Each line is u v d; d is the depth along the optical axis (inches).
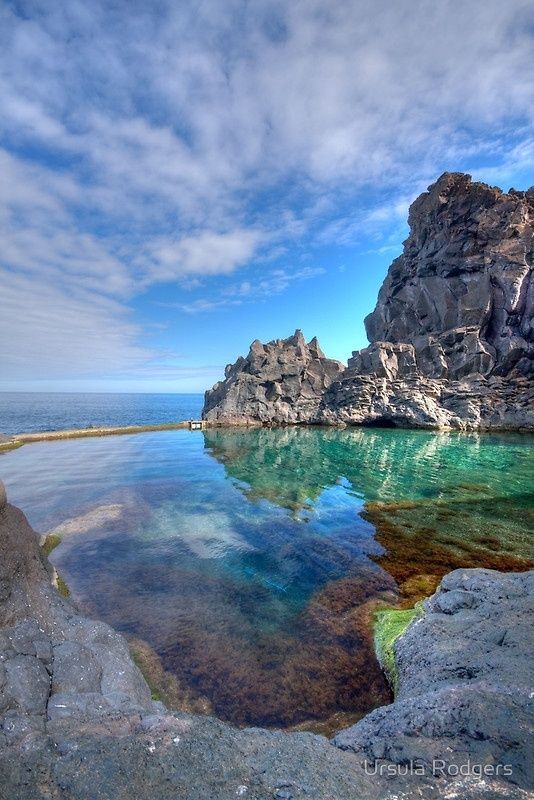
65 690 246.5
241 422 2349.9
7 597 293.6
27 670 243.0
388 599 446.6
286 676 325.4
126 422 3447.3
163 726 203.5
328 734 268.4
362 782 167.9
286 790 160.7
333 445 1620.3
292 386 2549.2
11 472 1090.7
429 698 216.8
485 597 357.1
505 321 2351.1
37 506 778.2
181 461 1270.9
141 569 515.5
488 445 1593.3
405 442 1688.0
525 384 2140.7
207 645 363.3
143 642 365.7
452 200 2763.3
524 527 682.2
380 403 2262.6
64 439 1753.2
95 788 158.9
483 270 2465.6
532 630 279.6
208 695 304.3
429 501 834.8
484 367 2308.1
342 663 341.7
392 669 321.7
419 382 2322.8
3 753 176.4
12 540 340.8
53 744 184.2
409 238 3134.8
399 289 3117.6
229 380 2763.3
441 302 2677.2
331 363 2682.1
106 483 972.6
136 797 156.0
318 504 813.9
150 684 313.0
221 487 947.3
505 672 232.4
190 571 511.5
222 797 156.1
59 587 456.4
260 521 708.0
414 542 614.2
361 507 794.2
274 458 1330.0
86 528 658.2
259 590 466.0
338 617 411.5
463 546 599.2
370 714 234.5
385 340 3056.1
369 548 590.6
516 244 2399.1
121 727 203.3
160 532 647.1
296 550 580.7
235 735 201.8
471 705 200.5
